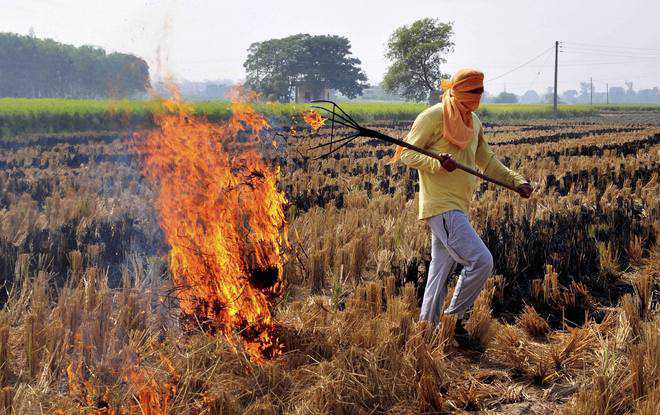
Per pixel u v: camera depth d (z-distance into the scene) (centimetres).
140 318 372
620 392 294
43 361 321
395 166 1145
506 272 484
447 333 358
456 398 303
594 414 279
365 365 311
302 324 352
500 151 1608
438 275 371
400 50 7488
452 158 350
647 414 265
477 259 348
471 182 366
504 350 352
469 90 348
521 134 2484
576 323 420
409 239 569
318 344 338
